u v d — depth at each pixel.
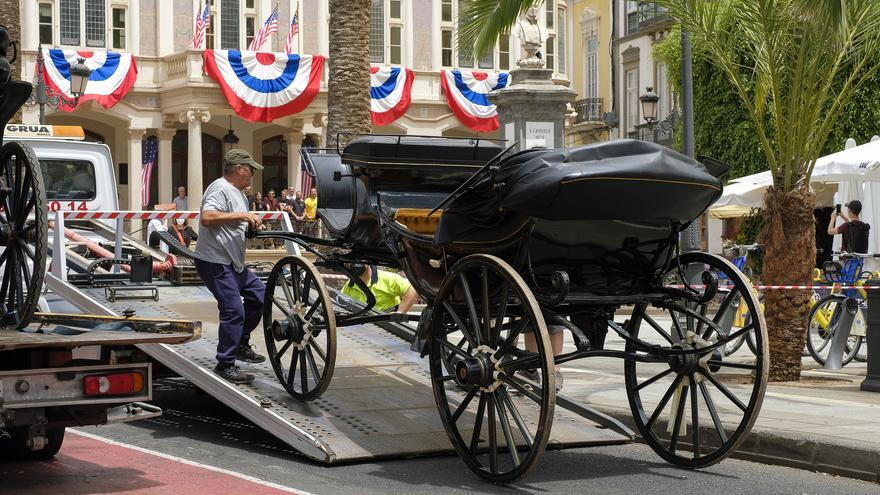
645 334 16.81
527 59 25.45
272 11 46.25
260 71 42.34
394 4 48.50
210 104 42.66
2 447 8.20
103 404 7.32
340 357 10.48
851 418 9.30
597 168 7.30
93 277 11.73
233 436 9.35
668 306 8.32
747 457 8.69
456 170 9.23
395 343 11.04
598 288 8.12
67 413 7.31
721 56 12.55
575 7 55.62
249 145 47.50
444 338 8.26
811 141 12.34
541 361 7.14
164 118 44.03
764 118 31.20
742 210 25.94
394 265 9.28
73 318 8.01
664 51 35.16
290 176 45.62
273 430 8.59
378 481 7.62
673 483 7.75
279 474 7.80
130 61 42.38
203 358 9.73
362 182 9.16
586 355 7.84
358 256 9.52
